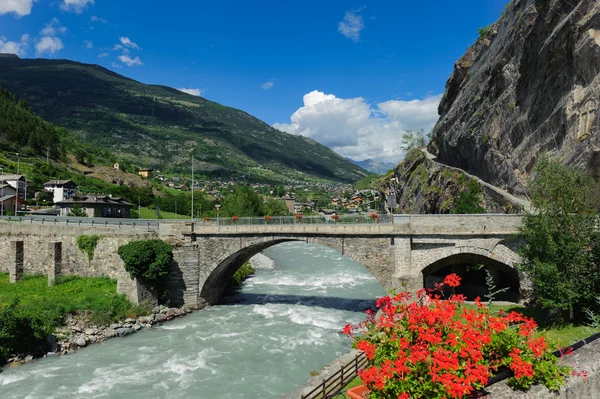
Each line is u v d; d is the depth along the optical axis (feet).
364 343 26.12
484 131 181.37
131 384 80.12
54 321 102.42
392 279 113.50
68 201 291.17
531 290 103.24
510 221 105.40
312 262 224.12
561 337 66.80
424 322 25.34
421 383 21.76
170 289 131.64
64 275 139.13
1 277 146.82
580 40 113.60
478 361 22.38
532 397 19.11
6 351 88.84
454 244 109.50
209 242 133.49
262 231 127.95
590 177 81.71
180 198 467.11
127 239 133.28
